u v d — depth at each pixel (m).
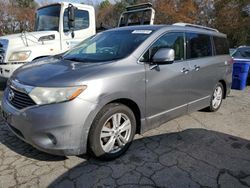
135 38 3.66
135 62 3.31
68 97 2.68
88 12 7.34
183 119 4.82
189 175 2.96
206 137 4.02
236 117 5.09
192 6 27.53
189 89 4.16
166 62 3.45
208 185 2.80
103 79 2.88
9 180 2.76
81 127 2.77
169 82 3.70
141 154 3.39
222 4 26.02
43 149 2.78
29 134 2.79
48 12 7.15
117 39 3.82
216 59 4.93
